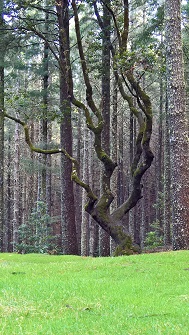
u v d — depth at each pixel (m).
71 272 9.41
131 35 19.77
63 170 16.02
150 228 35.25
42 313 5.61
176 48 12.28
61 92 16.34
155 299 6.44
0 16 15.70
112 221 13.05
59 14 14.23
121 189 30.14
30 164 20.45
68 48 14.48
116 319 5.29
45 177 22.19
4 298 6.49
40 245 17.70
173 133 12.11
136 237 32.16
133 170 13.64
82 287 7.28
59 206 41.84
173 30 12.34
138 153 13.77
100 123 13.62
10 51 19.16
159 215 29.17
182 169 11.93
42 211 19.02
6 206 37.12
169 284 7.63
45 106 15.01
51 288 7.18
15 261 12.20
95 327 4.94
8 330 4.81
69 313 5.63
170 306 5.99
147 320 5.27
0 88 16.41
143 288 7.23
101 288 7.24
